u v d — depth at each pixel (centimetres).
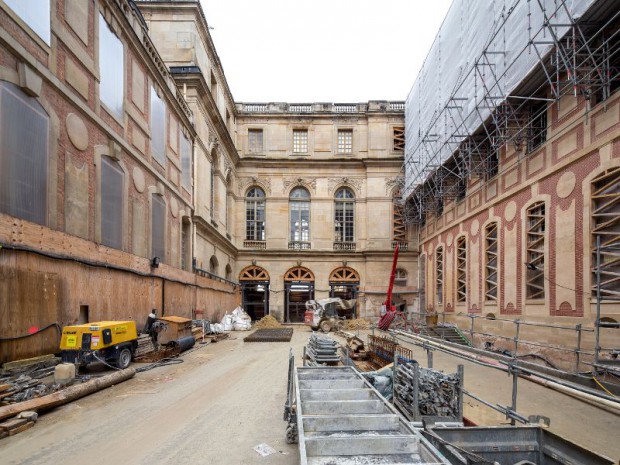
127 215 1399
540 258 1438
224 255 2948
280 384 949
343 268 3325
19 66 870
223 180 2931
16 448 549
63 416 689
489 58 1644
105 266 1189
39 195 932
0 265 780
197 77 2225
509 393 890
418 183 2727
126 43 1427
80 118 1115
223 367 1173
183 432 618
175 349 1372
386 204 3316
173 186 1897
